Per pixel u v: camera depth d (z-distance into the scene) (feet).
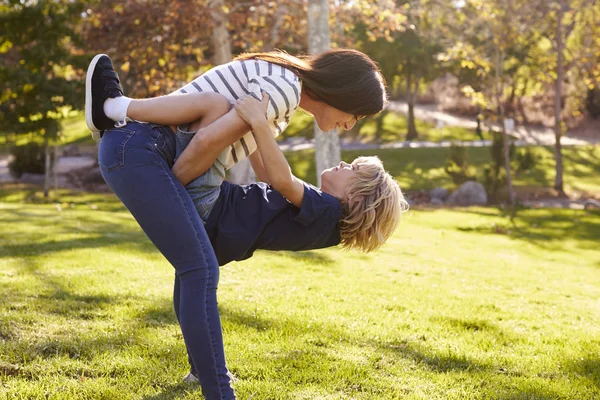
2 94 58.23
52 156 80.02
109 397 9.28
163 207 7.57
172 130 8.09
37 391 9.27
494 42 65.92
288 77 8.11
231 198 8.67
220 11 51.16
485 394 10.30
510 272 26.91
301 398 9.58
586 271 29.58
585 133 124.77
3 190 71.56
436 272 24.88
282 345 12.27
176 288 9.35
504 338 14.39
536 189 77.20
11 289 15.64
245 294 17.06
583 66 75.77
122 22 53.62
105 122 8.05
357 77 8.46
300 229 8.62
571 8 70.54
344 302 17.08
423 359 12.12
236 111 7.75
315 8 42.45
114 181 7.75
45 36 57.67
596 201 69.72
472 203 67.21
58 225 31.91
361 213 8.75
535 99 131.03
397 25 53.88
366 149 101.24
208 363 7.62
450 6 66.85
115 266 20.18
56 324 12.73
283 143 109.81
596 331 16.07
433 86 151.94
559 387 10.82
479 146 103.76
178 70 55.88
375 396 9.85
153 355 11.23
